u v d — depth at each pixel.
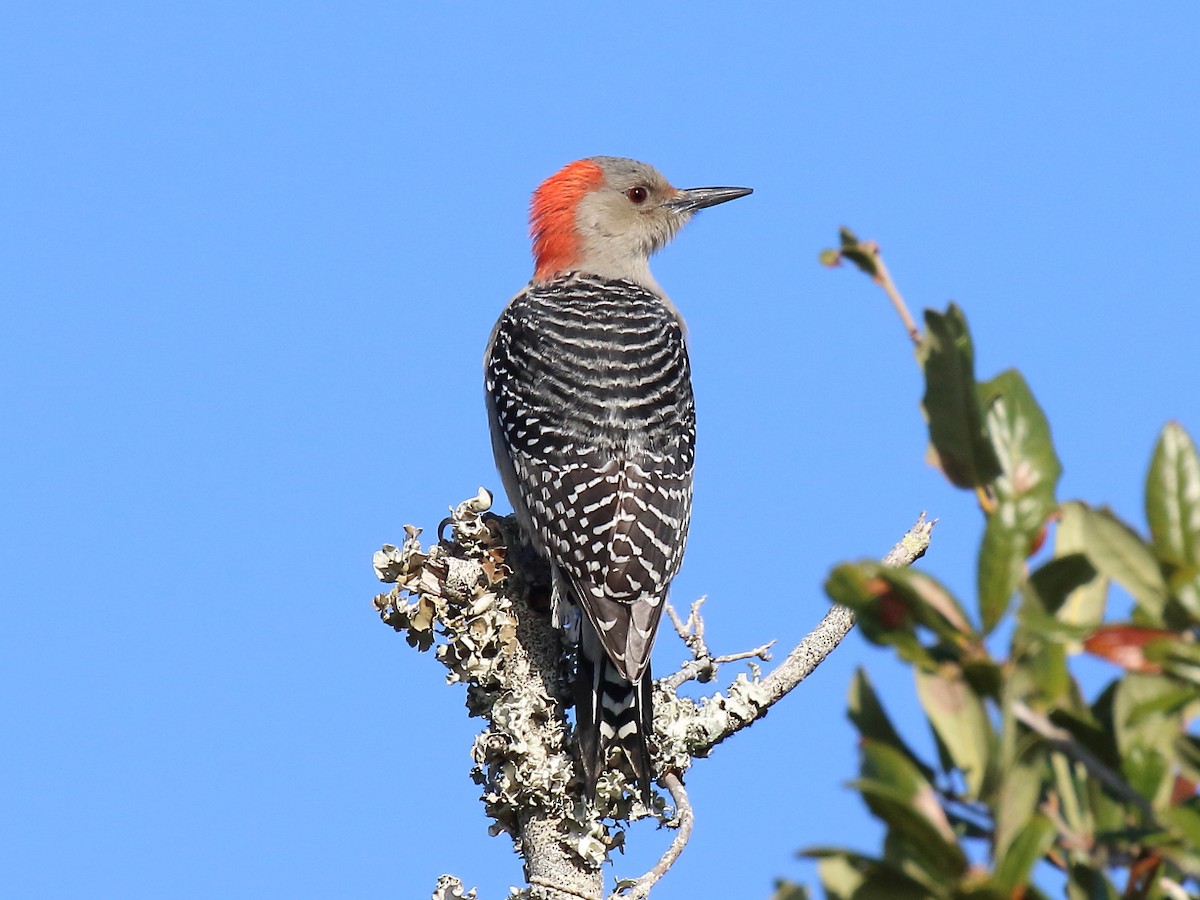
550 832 10.80
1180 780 5.23
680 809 10.83
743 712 11.32
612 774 10.95
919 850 4.78
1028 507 5.14
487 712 11.60
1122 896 4.98
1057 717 5.04
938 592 4.99
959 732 4.96
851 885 4.91
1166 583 4.94
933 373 5.41
